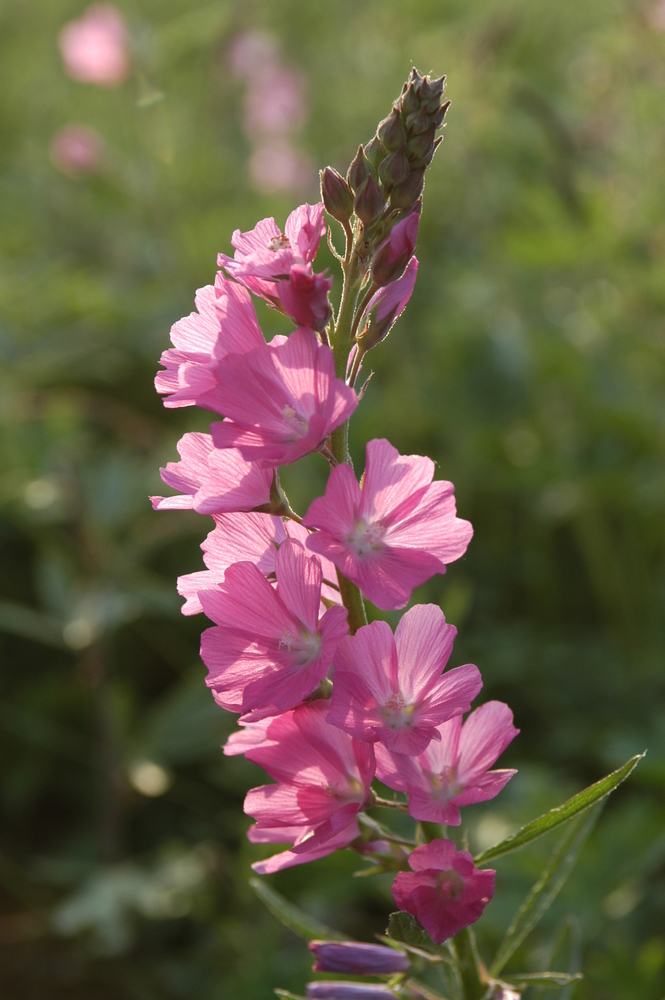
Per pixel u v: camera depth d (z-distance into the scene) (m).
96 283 5.75
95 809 4.40
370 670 1.38
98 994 3.74
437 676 1.41
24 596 4.89
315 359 1.33
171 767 4.41
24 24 9.49
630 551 5.12
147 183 6.11
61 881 4.02
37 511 4.34
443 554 1.42
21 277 6.12
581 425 5.11
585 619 5.19
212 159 7.01
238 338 1.41
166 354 1.47
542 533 5.24
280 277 1.40
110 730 4.15
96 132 7.47
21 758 4.49
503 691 4.48
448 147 6.28
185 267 6.14
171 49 6.27
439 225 6.45
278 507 1.46
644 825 3.16
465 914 1.38
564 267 5.30
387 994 1.72
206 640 1.45
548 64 7.52
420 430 5.51
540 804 3.27
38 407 5.14
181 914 3.74
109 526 4.41
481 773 1.50
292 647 1.45
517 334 5.34
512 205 6.16
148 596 4.18
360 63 7.36
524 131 6.00
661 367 5.18
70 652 4.83
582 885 3.08
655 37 5.33
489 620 4.91
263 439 1.36
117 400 5.74
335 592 1.75
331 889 3.41
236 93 7.39
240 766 4.02
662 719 3.98
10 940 3.95
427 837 1.58
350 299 1.51
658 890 3.45
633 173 5.30
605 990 2.92
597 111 5.93
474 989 1.68
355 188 1.48
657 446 4.96
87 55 5.98
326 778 1.53
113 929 3.56
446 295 6.03
